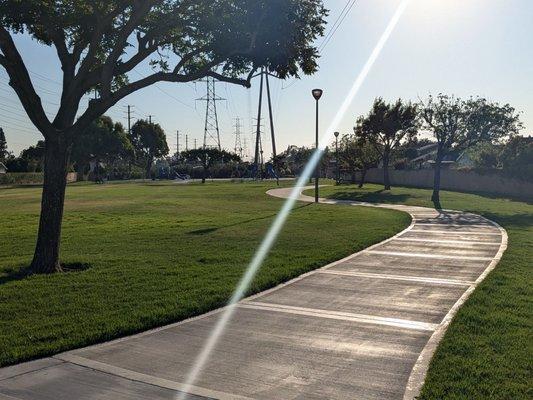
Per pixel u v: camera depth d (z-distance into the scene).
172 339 6.02
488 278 8.85
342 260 10.98
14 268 10.03
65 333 6.08
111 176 94.12
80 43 10.82
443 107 32.16
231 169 89.88
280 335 6.14
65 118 10.23
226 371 5.07
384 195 35.00
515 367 4.88
